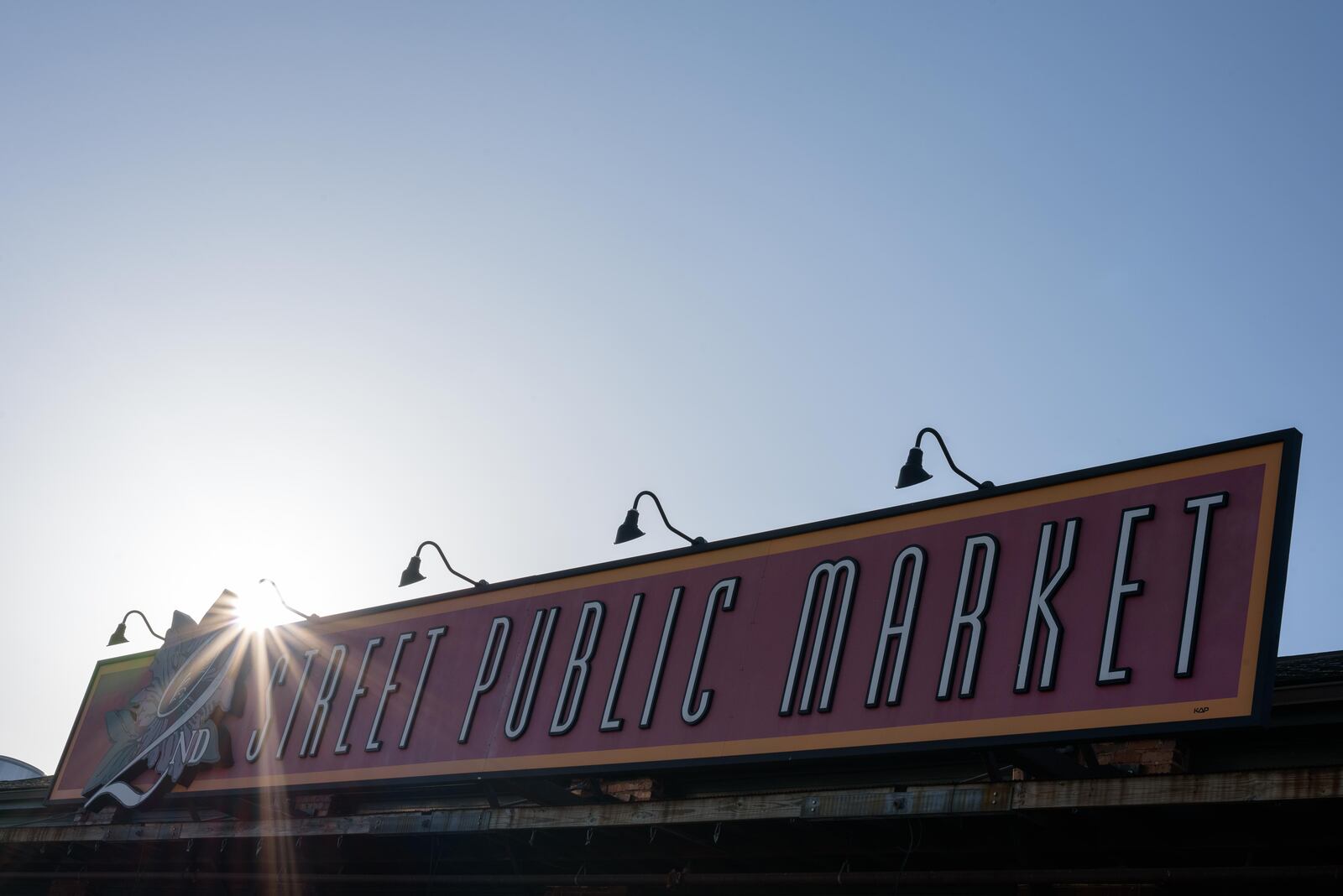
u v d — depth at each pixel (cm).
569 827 1151
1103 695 884
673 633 1189
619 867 1267
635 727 1167
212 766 1642
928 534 1042
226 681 1662
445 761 1323
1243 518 876
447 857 1427
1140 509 928
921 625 1007
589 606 1285
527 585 1370
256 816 1600
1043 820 915
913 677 991
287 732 1549
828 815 969
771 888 1173
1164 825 909
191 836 1583
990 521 1007
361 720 1462
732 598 1159
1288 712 932
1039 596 948
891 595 1038
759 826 1075
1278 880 827
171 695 1761
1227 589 860
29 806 2036
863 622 1047
